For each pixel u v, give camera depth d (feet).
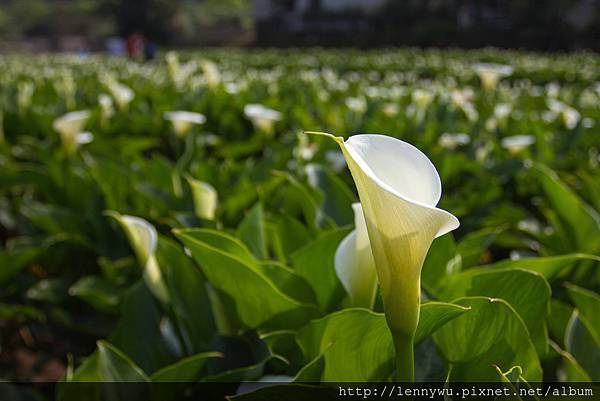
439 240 5.90
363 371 4.43
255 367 4.90
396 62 61.31
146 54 84.02
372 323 4.18
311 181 7.82
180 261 5.88
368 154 3.40
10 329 11.30
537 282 4.84
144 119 16.55
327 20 188.14
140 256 5.59
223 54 83.76
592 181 10.40
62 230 9.89
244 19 274.36
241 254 5.48
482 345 4.49
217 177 10.37
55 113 17.70
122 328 6.00
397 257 3.39
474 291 5.07
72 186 10.93
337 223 7.63
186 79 27.58
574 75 46.26
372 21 177.68
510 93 26.61
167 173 10.41
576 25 155.22
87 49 228.43
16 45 230.07
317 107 20.34
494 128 16.37
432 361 4.72
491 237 7.39
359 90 25.48
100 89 24.98
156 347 5.94
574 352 5.29
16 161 14.47
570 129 15.76
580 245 8.16
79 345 9.53
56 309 8.91
